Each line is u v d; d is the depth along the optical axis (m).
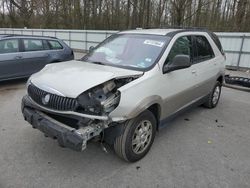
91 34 18.94
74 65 3.59
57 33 22.28
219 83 5.78
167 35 3.94
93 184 2.88
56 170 3.12
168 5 25.06
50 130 2.86
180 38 4.09
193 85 4.34
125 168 3.20
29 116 3.17
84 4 30.53
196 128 4.57
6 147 3.63
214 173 3.16
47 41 8.23
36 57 7.75
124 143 3.08
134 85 3.02
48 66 3.73
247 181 3.03
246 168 3.30
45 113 3.11
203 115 5.28
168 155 3.55
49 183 2.87
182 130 4.46
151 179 3.00
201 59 4.69
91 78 2.95
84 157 3.43
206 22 24.17
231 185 2.94
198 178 3.05
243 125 4.79
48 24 33.78
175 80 3.74
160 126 3.78
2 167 3.13
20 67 7.39
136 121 3.12
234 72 11.38
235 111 5.63
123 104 2.86
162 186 2.88
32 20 36.44
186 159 3.47
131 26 29.03
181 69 3.91
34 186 2.81
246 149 3.83
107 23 30.22
